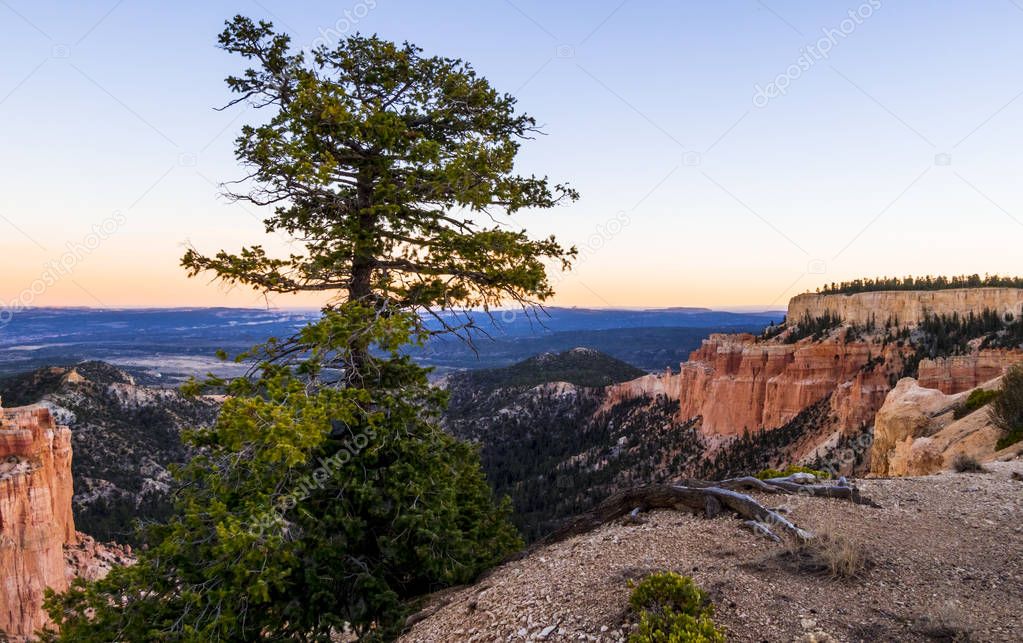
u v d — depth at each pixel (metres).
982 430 25.47
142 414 119.88
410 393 12.49
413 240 12.80
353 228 11.91
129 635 8.87
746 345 145.88
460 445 13.67
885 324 126.69
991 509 10.08
